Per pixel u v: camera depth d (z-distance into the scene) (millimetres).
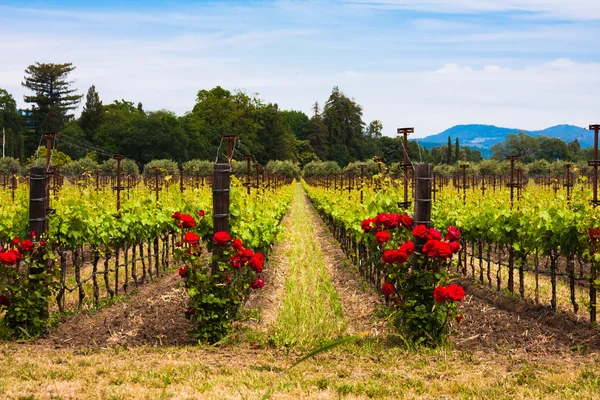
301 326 7820
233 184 12055
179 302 9477
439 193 18219
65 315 8391
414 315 6738
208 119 95812
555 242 8609
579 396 5004
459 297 6414
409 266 7047
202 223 8602
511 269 9992
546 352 6629
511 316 8461
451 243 6902
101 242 9398
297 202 43031
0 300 7262
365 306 9344
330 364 6090
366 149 117812
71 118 91688
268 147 99562
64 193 14578
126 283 10273
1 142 73062
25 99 90000
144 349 6695
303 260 14742
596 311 8367
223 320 7145
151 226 11516
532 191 21156
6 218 11188
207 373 5746
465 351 6590
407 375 5723
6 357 6277
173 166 52250
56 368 5797
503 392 5117
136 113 95125
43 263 7609
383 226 7531
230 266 7398
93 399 4895
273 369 5949
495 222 10359
